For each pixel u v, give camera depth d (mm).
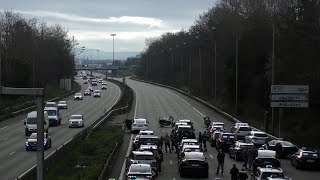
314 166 45938
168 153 57656
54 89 174125
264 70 103125
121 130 76500
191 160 40562
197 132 79688
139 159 39938
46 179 32750
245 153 45406
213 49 153875
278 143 54438
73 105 131875
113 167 45312
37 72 143500
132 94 156375
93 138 64500
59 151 43000
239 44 114688
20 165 45219
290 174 43719
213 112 114688
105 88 199500
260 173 33469
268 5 136500
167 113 111312
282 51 88250
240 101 111438
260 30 113375
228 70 120562
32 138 57188
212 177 41094
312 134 68688
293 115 82250
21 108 110312
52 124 85000
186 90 176625
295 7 94562
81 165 42375
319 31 83312
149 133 56531
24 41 142625
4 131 77500
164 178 40344
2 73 129125
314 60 81312
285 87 69000
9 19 145625
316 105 77312
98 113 110062
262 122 90750
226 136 59094
